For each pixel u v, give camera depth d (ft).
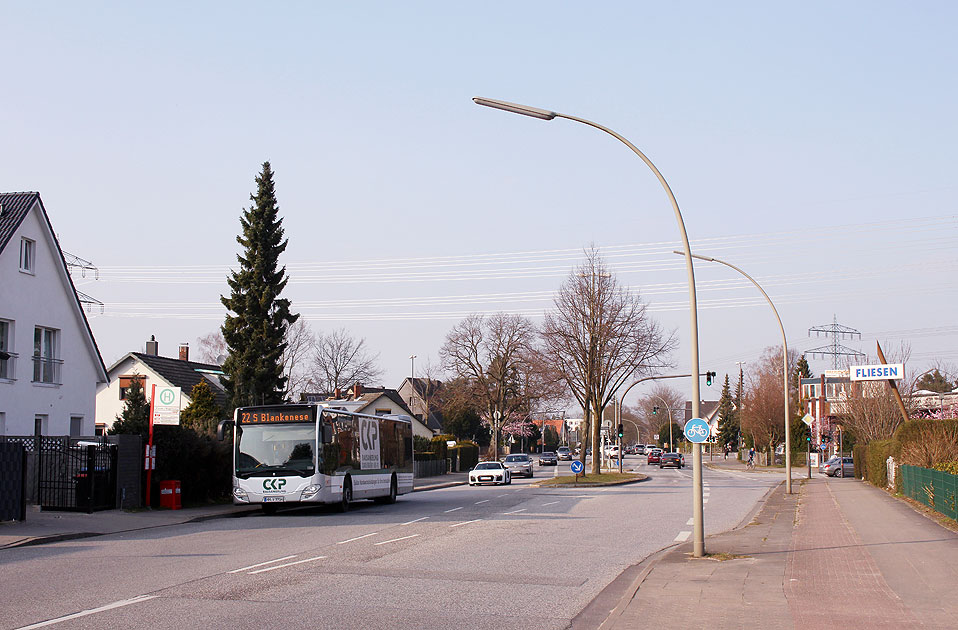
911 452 95.30
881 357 138.51
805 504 92.48
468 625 28.89
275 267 148.15
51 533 55.06
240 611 30.14
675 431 474.49
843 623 28.68
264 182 147.95
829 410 270.87
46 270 108.06
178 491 77.66
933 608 31.19
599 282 161.27
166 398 75.72
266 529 62.34
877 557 45.88
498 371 232.94
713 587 36.40
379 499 97.55
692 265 49.55
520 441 370.73
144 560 43.75
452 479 171.53
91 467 69.82
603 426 249.34
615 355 161.27
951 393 230.07
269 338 144.56
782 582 37.60
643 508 88.33
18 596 32.60
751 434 290.15
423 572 40.83
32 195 106.32
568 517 76.02
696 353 48.83
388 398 289.94
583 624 29.63
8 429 100.17
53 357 109.91
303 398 151.12
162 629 26.91
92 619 28.30
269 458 75.46
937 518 70.69
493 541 55.36
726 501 101.81
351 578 38.37
